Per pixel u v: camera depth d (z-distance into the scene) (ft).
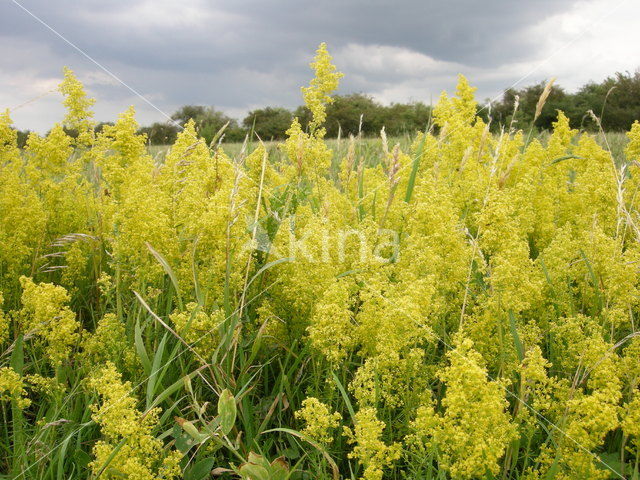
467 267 12.19
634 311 12.79
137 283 12.69
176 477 9.02
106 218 15.88
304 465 10.01
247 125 120.67
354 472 9.90
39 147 17.58
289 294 11.65
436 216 11.93
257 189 15.34
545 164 22.11
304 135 18.63
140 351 9.52
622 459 8.68
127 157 16.01
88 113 18.26
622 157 33.27
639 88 96.68
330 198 16.85
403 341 9.45
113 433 8.16
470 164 20.85
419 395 9.64
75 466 9.56
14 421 9.56
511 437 8.17
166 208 14.84
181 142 17.94
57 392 10.05
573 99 100.89
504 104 97.40
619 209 13.09
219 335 10.55
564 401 9.02
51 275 16.29
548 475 8.01
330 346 9.86
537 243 18.06
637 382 9.40
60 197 17.35
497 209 11.12
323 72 18.88
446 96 24.67
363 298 10.12
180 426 9.24
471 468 7.58
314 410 8.64
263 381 12.11
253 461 7.99
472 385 7.69
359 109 124.98
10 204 15.05
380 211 17.65
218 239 11.71
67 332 10.24
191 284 12.66
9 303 14.02
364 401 9.05
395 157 14.61
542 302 12.80
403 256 12.72
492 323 10.77
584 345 9.77
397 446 8.19
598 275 13.33
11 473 8.98
